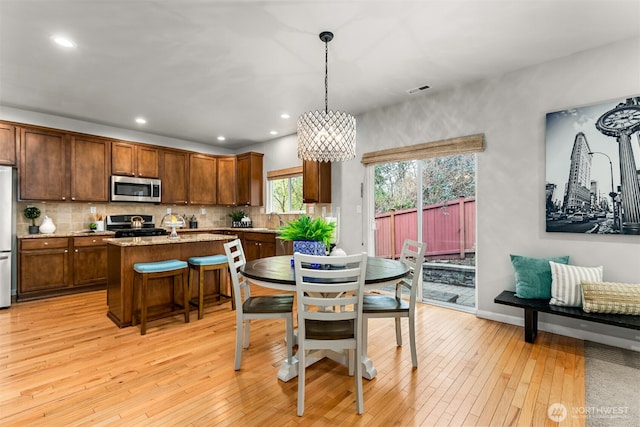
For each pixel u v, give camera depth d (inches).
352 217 179.0
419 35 98.1
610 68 102.4
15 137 159.9
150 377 84.0
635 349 98.0
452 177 144.5
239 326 87.6
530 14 87.4
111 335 112.8
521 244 120.4
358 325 70.1
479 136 129.4
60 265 165.3
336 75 126.6
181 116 180.1
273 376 84.7
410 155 152.1
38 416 67.8
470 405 71.6
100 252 179.0
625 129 98.8
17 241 155.0
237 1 82.3
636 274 98.0
